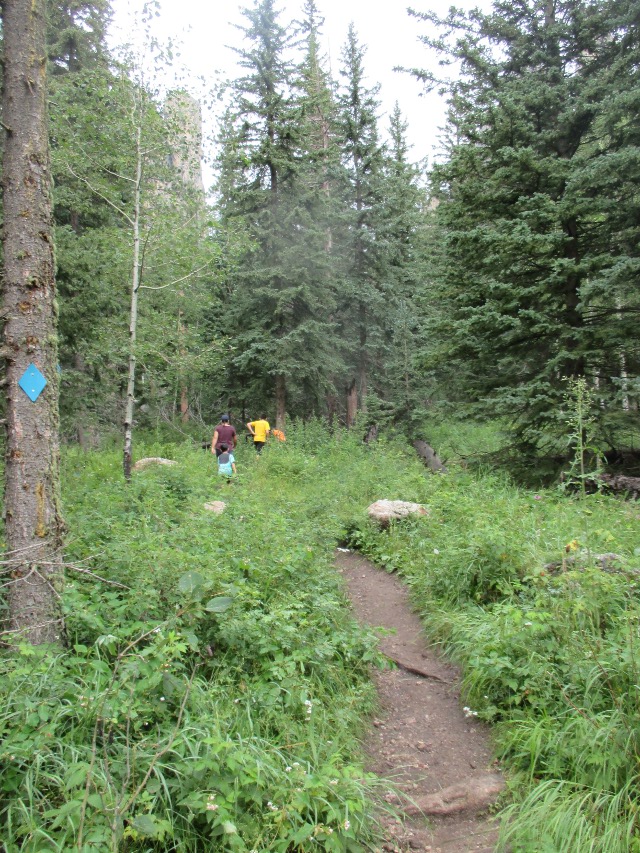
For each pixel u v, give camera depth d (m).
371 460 14.72
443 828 3.27
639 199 10.35
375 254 23.39
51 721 2.88
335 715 4.00
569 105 10.91
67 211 14.02
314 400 24.16
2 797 2.58
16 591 3.73
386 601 6.76
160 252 10.35
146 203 10.39
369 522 9.26
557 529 6.52
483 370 12.08
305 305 21.55
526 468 11.53
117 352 10.11
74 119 10.02
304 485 13.14
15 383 3.89
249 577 5.29
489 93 10.79
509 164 10.93
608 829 2.92
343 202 23.48
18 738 2.70
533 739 3.61
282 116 19.88
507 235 10.26
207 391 23.91
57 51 15.68
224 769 2.88
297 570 5.91
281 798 2.92
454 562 6.41
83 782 2.62
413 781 3.67
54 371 4.05
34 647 3.42
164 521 6.31
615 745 3.29
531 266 11.31
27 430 3.87
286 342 20.38
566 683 4.00
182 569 4.49
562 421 9.94
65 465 9.81
